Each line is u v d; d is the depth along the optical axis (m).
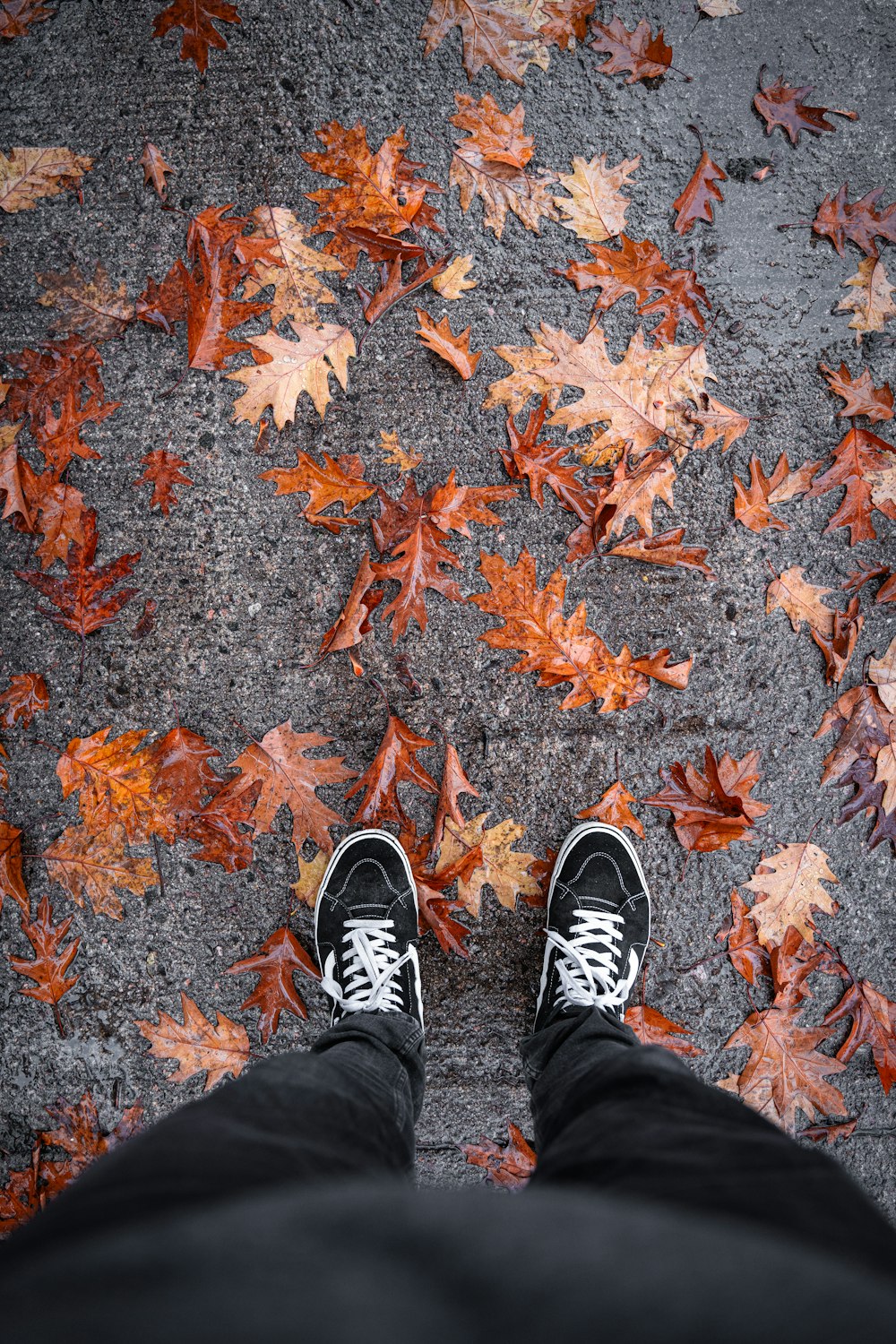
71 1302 0.50
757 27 1.65
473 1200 0.65
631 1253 0.54
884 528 1.69
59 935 1.66
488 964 1.67
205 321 1.60
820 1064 1.68
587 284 1.62
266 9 1.61
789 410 1.67
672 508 1.66
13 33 1.64
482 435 1.64
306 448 1.64
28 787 1.67
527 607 1.64
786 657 1.69
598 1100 1.06
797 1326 0.48
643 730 1.67
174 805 1.64
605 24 1.62
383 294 1.61
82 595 1.64
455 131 1.62
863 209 1.67
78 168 1.64
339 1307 0.47
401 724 1.64
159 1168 0.75
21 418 1.64
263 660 1.66
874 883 1.70
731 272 1.66
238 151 1.62
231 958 1.66
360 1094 1.14
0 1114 1.68
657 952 1.68
